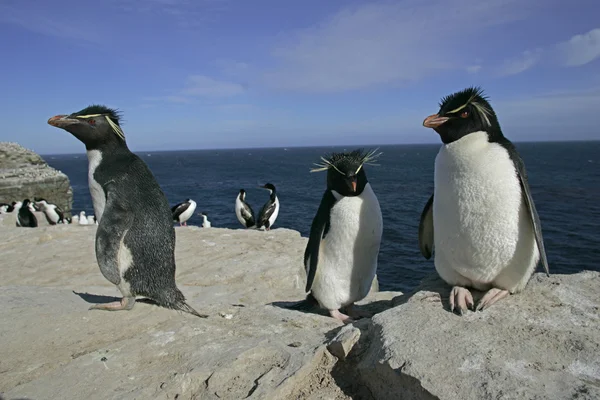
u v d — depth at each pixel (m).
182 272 1.88
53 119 1.09
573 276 0.97
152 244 1.11
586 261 4.61
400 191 10.82
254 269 1.83
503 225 0.81
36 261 2.08
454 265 0.89
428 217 1.03
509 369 0.66
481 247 0.83
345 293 1.13
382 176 15.56
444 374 0.67
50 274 1.90
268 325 1.03
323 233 1.13
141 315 1.10
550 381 0.63
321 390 0.77
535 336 0.74
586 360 0.67
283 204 9.41
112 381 0.80
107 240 1.07
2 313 1.11
